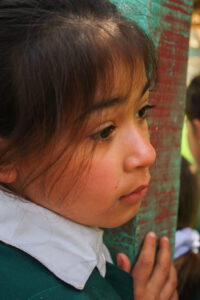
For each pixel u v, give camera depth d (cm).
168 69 84
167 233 94
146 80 66
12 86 58
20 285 61
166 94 85
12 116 59
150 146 65
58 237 68
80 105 57
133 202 69
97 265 73
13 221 67
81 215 67
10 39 58
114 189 63
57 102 56
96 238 74
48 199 65
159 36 80
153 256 85
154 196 88
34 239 66
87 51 57
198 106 163
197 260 117
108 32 59
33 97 57
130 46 61
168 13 82
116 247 88
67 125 58
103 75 57
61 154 59
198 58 274
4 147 62
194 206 129
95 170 61
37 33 57
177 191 94
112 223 69
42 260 65
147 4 74
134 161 63
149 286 84
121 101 60
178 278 113
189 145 178
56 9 60
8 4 60
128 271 84
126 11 74
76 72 56
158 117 84
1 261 63
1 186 68
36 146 59
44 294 60
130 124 63
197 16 231
